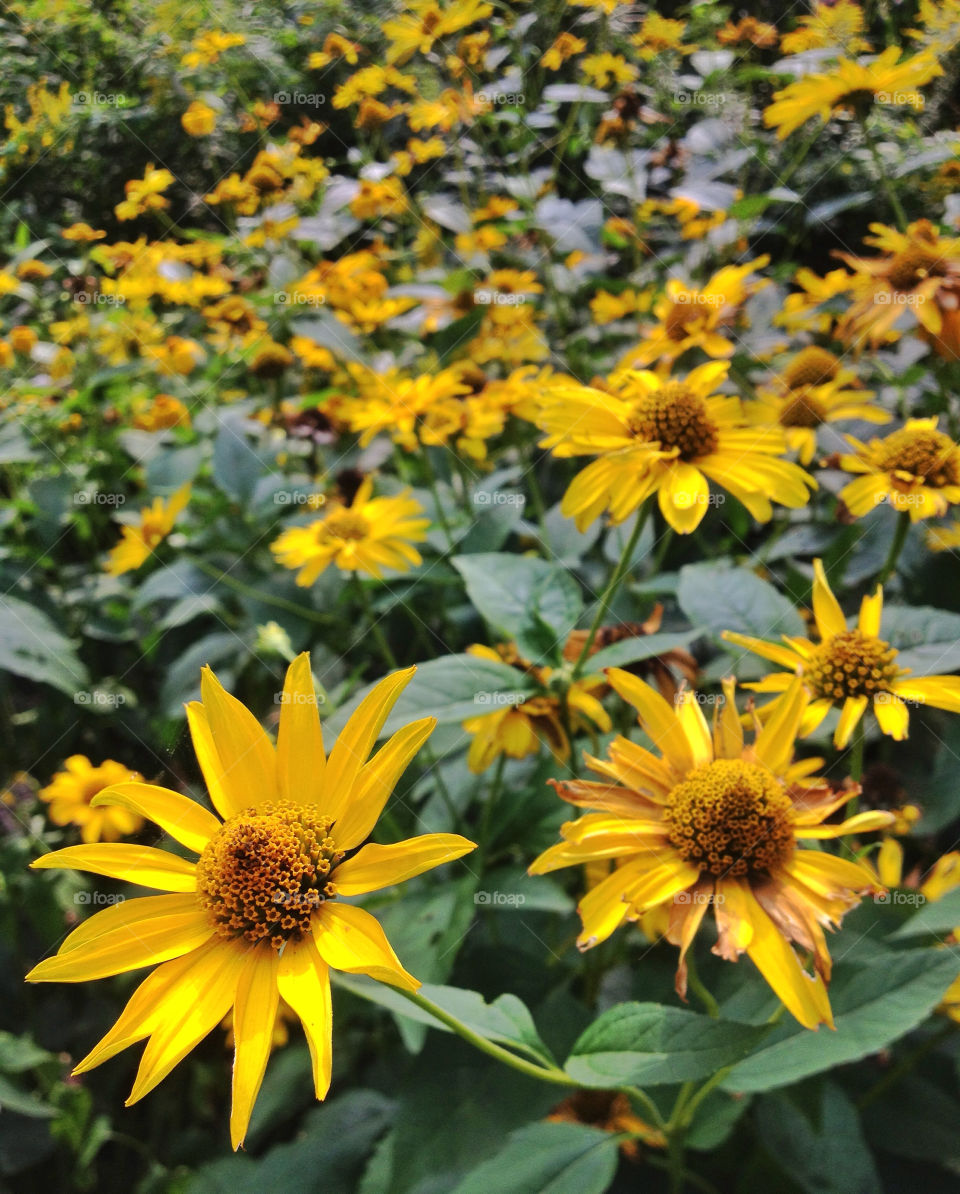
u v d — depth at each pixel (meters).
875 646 0.23
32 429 0.48
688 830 0.19
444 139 0.56
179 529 0.47
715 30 0.52
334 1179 0.30
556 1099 0.25
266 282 0.52
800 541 0.35
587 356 0.51
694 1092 0.23
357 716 0.18
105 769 0.40
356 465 0.45
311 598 0.43
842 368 0.35
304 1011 0.15
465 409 0.40
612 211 0.57
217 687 0.18
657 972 0.27
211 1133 0.37
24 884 0.39
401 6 0.51
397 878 0.17
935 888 0.28
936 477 0.27
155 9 0.52
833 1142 0.26
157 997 0.16
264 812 0.18
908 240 0.34
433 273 0.49
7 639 0.39
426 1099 0.26
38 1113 0.33
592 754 0.29
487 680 0.26
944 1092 0.29
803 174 0.49
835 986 0.20
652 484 0.26
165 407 0.49
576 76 0.58
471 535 0.36
